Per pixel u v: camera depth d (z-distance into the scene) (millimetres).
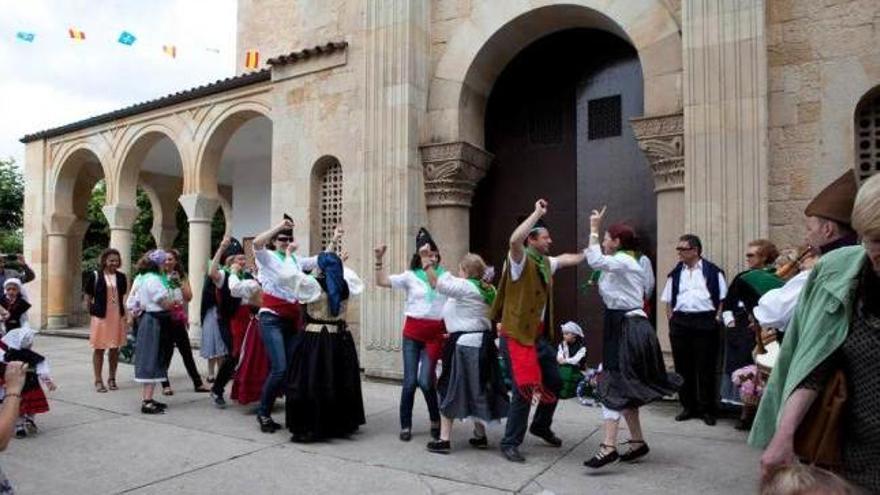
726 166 6293
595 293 8273
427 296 5480
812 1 6238
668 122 6820
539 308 4754
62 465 4738
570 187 8562
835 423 2006
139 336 6621
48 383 5617
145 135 13562
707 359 5918
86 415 6422
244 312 6980
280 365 5742
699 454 4898
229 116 12031
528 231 4590
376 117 8484
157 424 6047
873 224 1751
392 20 8398
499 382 5055
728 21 6340
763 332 4262
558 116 8711
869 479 1969
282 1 14781
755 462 4680
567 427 5816
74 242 16453
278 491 4156
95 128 14469
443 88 8508
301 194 9750
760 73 6184
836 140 6086
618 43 8297
